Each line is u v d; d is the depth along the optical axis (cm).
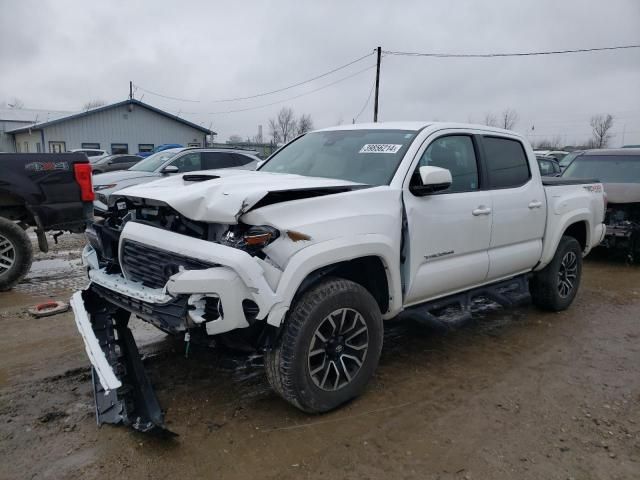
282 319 303
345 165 417
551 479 288
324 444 315
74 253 878
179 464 293
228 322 292
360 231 338
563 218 542
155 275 329
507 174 482
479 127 470
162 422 308
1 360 428
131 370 351
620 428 340
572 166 976
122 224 362
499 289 505
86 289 381
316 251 312
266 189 312
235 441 315
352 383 354
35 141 3747
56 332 495
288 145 501
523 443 321
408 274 381
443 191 412
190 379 394
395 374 412
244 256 291
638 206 825
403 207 373
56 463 291
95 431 322
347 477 286
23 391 374
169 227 336
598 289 698
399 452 309
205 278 289
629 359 455
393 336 494
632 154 934
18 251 639
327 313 327
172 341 466
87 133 3703
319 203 329
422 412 355
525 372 422
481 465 298
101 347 348
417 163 395
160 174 1109
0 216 660
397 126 440
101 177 1081
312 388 330
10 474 281
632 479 289
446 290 425
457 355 454
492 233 452
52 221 656
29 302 593
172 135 3997
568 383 404
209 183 340
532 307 600
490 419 348
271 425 333
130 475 283
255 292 292
